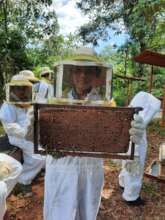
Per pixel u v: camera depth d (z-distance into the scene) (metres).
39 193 1.34
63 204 0.87
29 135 0.81
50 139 0.75
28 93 1.31
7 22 4.84
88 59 0.76
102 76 0.78
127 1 4.95
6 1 4.66
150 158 1.79
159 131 2.38
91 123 0.74
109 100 0.79
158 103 1.08
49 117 0.74
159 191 1.36
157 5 2.51
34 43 5.32
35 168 1.42
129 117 0.73
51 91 0.81
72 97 0.79
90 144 0.75
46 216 0.90
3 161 0.89
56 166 0.86
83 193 0.88
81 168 0.85
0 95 4.09
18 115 1.34
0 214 0.81
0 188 0.79
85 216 0.91
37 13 5.11
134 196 1.22
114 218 1.14
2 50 4.27
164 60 1.63
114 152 0.75
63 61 0.76
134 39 4.33
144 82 3.47
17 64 4.41
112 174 1.54
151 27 3.04
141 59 1.65
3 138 1.44
